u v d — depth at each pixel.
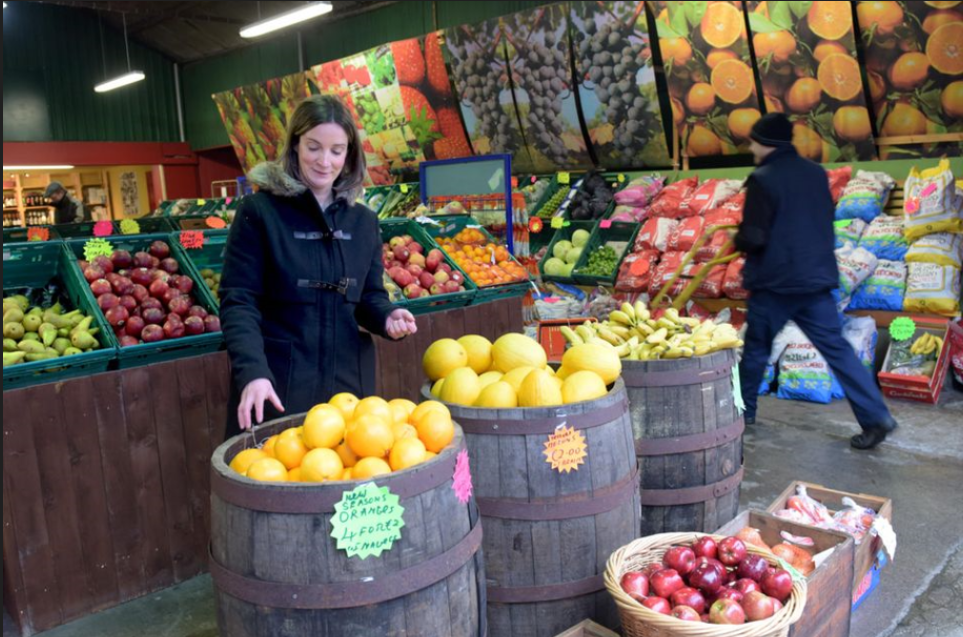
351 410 1.78
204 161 16.62
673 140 7.34
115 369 2.80
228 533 1.55
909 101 5.64
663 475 2.44
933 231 4.95
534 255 7.40
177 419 2.89
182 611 2.75
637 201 6.99
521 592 2.00
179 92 16.31
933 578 2.73
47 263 3.21
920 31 5.32
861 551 2.51
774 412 4.65
